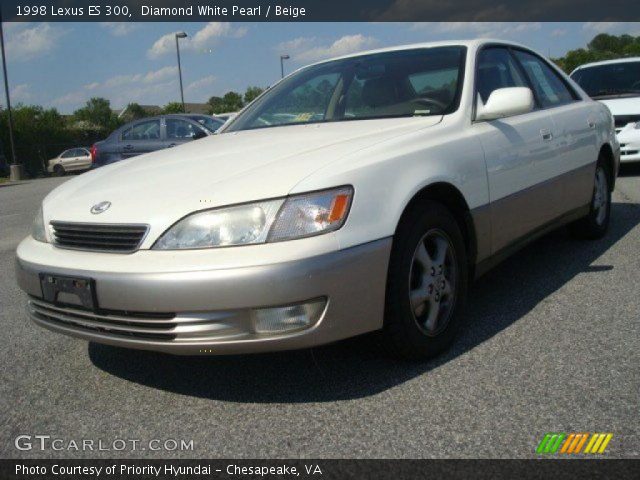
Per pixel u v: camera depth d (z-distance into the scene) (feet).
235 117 13.41
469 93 10.96
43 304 9.02
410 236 8.75
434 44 12.42
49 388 9.24
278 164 8.55
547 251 15.21
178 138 38.40
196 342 7.70
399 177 8.70
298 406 8.14
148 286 7.69
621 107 27.84
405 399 8.10
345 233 7.86
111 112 216.13
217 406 8.33
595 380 8.23
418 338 8.92
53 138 100.83
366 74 12.17
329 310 7.76
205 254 7.66
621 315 10.54
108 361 10.18
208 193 8.10
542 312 10.97
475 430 7.24
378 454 6.92
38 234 9.52
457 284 9.73
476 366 8.93
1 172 78.54
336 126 10.87
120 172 10.12
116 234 8.30
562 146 13.15
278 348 7.72
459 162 9.81
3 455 7.43
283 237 7.63
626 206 20.27
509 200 11.07
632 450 6.65
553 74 14.87
